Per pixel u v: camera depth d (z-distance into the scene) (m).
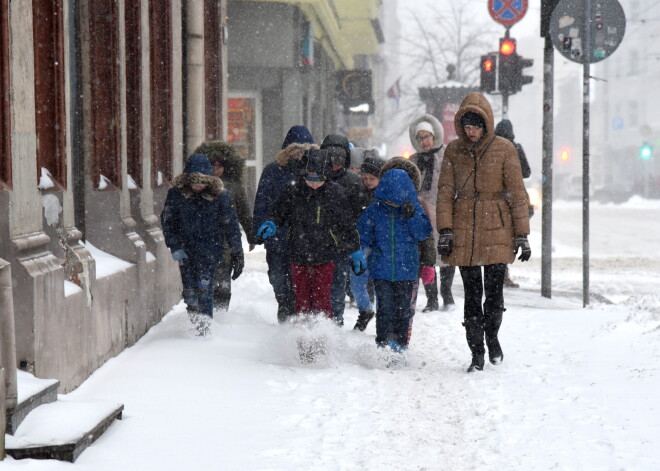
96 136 18.89
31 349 12.31
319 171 16.89
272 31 51.19
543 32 26.22
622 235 64.56
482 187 16.28
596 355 17.27
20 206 12.66
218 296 21.62
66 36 15.07
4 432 10.19
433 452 11.00
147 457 10.75
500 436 11.66
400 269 17.08
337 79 71.00
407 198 17.11
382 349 16.81
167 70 25.45
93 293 15.34
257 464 10.54
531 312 23.22
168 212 19.23
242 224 21.92
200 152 21.77
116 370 15.66
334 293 18.77
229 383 14.88
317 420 12.56
